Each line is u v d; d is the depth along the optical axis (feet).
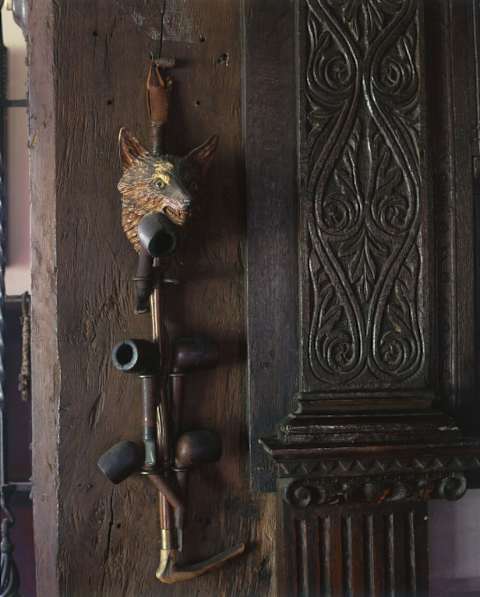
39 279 4.22
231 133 4.33
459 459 4.00
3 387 4.78
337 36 4.21
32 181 4.22
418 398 4.17
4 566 4.77
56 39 4.18
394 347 4.18
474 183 4.47
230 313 4.30
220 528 4.26
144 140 4.22
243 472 4.29
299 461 3.86
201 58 4.32
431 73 4.41
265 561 4.31
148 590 4.18
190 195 3.72
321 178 4.16
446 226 4.39
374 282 4.18
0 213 4.77
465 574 4.66
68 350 4.14
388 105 4.22
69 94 4.18
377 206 4.19
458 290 4.37
